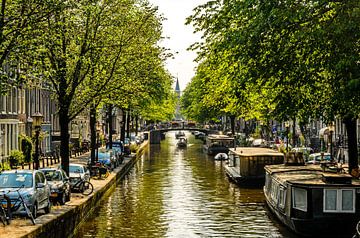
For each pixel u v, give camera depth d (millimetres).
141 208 30500
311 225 21906
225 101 35750
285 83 16422
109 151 48094
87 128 87188
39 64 21109
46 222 18375
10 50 18703
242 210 29578
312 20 15094
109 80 30906
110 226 25469
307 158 45594
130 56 31484
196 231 24266
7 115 43688
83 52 28094
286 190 23766
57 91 28562
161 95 65000
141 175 49406
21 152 42688
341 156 45438
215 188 39375
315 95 18094
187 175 48844
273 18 15250
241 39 16031
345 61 13984
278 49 15750
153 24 33531
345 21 13883
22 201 17953
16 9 19109
